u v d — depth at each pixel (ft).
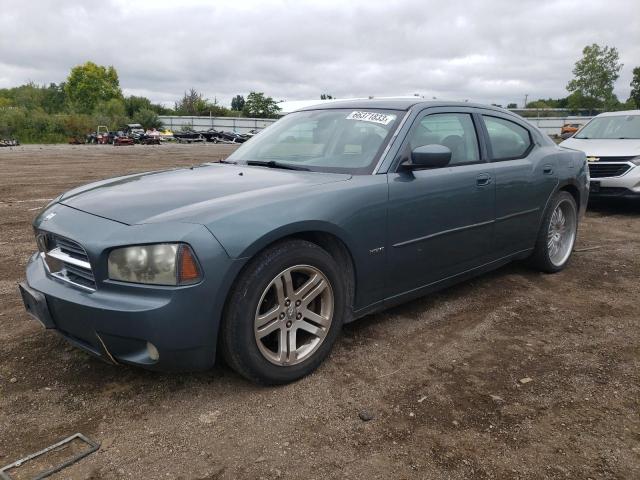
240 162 12.51
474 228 12.58
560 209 16.11
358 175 10.48
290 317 9.16
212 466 7.23
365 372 9.83
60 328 8.89
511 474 7.16
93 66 302.66
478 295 14.02
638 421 8.39
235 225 8.26
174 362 8.14
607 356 10.62
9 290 14.07
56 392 9.03
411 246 11.05
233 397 8.91
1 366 9.89
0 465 7.20
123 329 7.89
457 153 12.48
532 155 14.71
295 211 8.94
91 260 8.14
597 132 29.84
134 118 215.72
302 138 12.41
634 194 25.39
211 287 7.98
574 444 7.80
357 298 10.36
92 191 10.30
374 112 11.99
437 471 7.20
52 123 176.55
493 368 10.07
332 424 8.21
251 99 285.64
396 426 8.18
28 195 32.81
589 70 201.46
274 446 7.66
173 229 7.98
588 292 14.43
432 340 11.25
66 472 7.08
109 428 8.05
